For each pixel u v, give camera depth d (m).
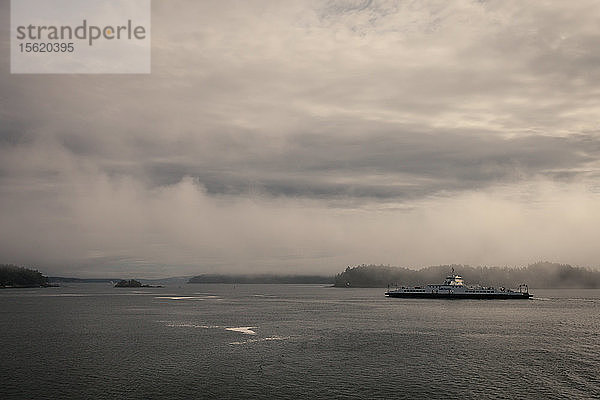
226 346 105.19
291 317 174.62
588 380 75.12
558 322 157.00
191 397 66.25
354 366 84.38
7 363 87.44
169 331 131.62
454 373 79.44
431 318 169.75
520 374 78.81
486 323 152.75
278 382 73.62
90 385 72.19
